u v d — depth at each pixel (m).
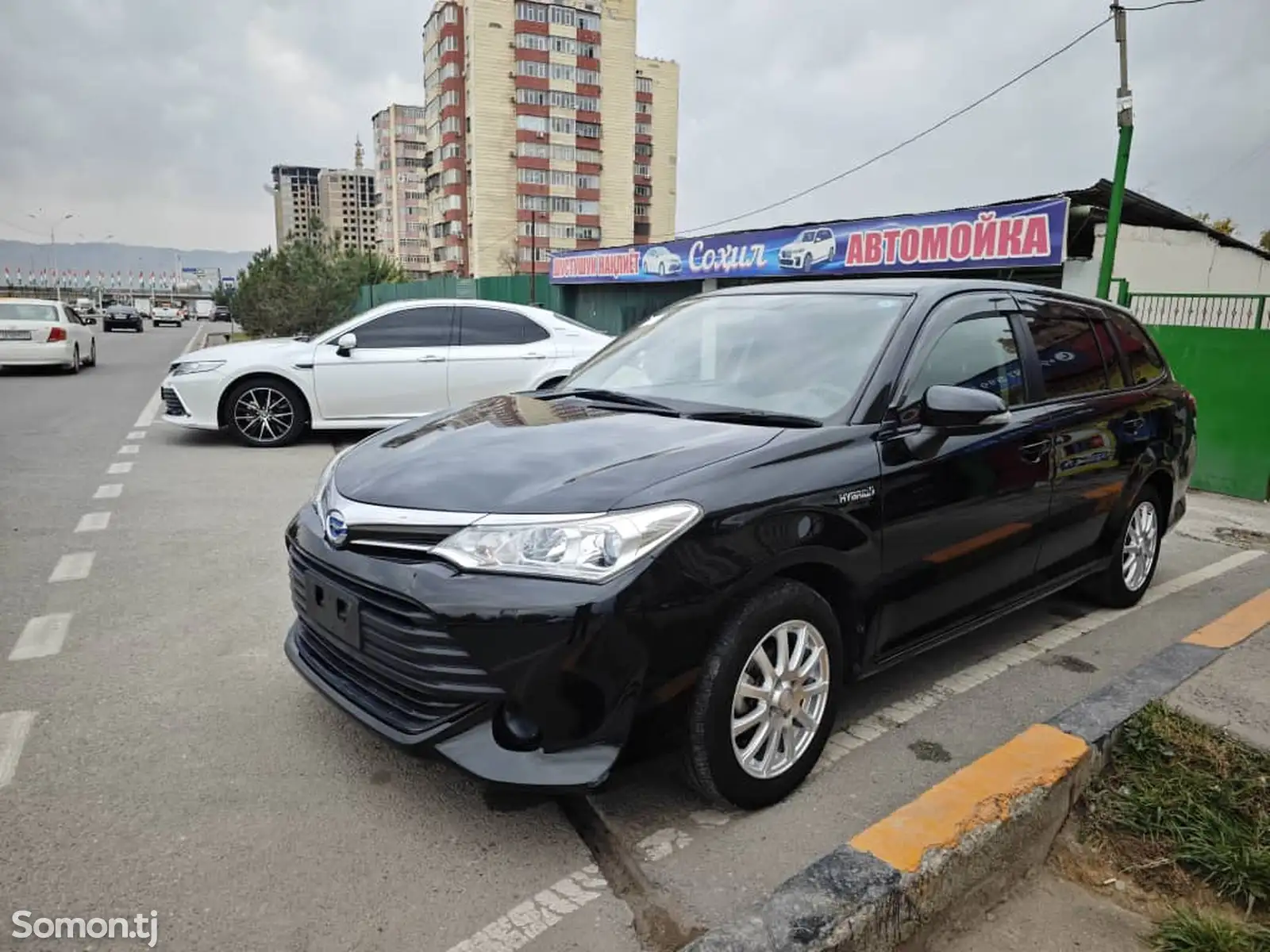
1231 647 3.85
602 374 4.03
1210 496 8.27
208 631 4.14
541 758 2.41
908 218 12.01
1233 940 2.25
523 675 2.35
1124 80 10.43
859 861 2.32
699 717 2.56
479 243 73.38
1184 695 3.37
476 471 2.73
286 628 4.19
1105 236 11.15
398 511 2.62
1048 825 2.70
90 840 2.55
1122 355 4.62
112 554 5.32
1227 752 3.01
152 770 2.93
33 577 4.86
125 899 2.31
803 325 3.61
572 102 74.94
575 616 2.32
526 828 2.68
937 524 3.20
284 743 3.13
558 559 2.38
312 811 2.73
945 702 3.63
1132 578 4.78
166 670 3.71
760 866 2.52
